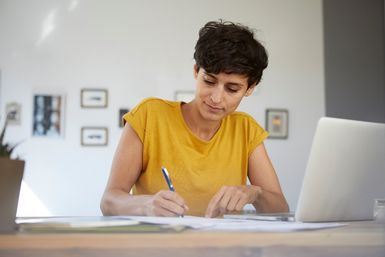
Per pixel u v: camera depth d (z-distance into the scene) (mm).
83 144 4207
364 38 4453
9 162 632
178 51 4359
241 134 1656
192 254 521
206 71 1382
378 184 1046
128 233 583
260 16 4457
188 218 910
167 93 4320
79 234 563
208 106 1447
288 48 4457
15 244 498
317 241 557
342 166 969
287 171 4352
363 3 4469
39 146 4176
